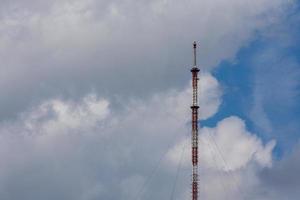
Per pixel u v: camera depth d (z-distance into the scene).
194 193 196.88
